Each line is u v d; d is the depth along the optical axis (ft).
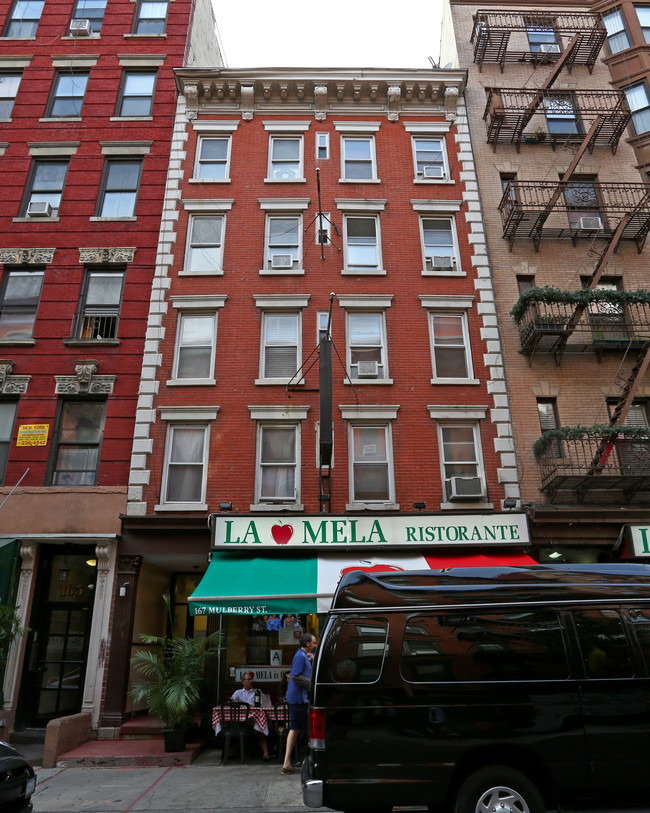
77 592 40.81
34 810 22.72
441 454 42.45
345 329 46.03
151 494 40.75
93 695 35.88
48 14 59.31
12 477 41.70
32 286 47.96
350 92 55.01
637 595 17.94
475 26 59.21
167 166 52.08
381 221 50.06
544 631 17.58
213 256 48.73
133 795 24.61
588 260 49.57
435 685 16.90
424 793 15.99
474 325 46.39
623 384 44.91
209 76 54.08
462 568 19.06
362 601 18.31
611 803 16.12
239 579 34.55
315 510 40.60
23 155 52.44
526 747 16.26
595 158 54.29
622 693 16.66
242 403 43.29
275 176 52.26
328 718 16.78
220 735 33.83
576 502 41.09
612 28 62.28
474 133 54.80
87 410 44.16
